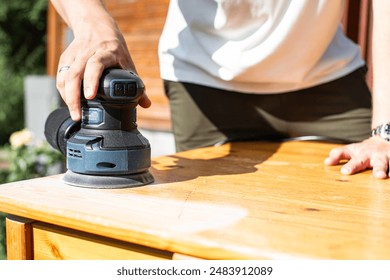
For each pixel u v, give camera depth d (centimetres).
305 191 107
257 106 171
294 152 154
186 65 169
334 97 171
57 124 116
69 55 109
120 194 101
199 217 87
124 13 527
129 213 89
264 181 115
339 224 85
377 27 134
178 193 103
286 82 164
